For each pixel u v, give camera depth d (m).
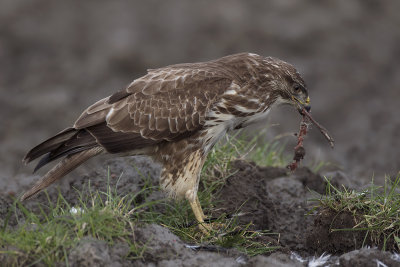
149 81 11.23
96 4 28.47
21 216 11.39
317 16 26.98
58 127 20.30
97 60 24.41
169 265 9.17
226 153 12.56
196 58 24.42
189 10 27.28
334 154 18.34
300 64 24.30
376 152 18.39
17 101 22.08
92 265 8.78
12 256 8.84
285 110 21.05
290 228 11.60
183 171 11.20
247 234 10.67
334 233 10.42
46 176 10.89
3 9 28.06
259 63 11.62
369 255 9.39
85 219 9.33
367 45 25.62
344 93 22.59
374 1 28.75
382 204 10.26
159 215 11.22
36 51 25.62
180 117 11.05
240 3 27.70
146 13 27.31
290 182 12.71
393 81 23.45
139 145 11.14
